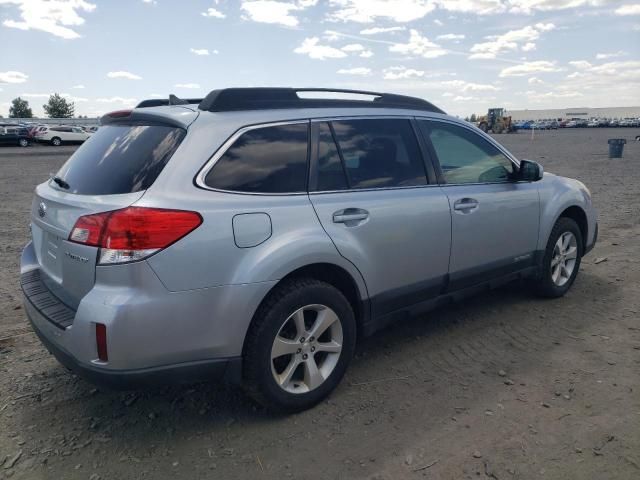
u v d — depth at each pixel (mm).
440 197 3986
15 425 3193
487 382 3623
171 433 3111
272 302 3084
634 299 5156
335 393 3523
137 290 2668
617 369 3760
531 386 3553
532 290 5199
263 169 3170
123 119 3455
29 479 2725
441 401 3396
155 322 2705
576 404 3320
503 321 4680
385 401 3416
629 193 12398
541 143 38562
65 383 3689
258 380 3078
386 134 3855
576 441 2949
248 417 3273
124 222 2656
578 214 5410
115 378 2693
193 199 2846
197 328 2838
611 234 8031
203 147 2975
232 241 2908
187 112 3154
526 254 4793
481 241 4309
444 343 4262
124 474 2762
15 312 5004
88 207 2834
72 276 2898
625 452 2850
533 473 2705
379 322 3738
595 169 18391
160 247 2689
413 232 3775
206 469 2793
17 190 14477
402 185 3834
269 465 2816
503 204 4457
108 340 2633
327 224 3307
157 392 3578
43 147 39688
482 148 4543
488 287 4535
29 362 4004
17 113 96000
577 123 100250
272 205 3113
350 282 3527
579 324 4578
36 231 3543
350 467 2787
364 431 3100
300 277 3266
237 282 2920
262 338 3045
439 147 4176
